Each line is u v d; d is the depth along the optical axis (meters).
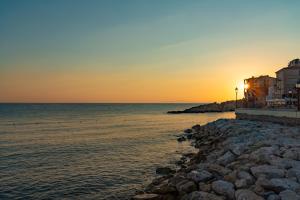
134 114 157.12
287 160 18.33
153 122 96.38
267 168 17.17
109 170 29.16
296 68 65.94
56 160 34.09
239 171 17.77
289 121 39.94
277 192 14.66
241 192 14.88
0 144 46.91
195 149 40.00
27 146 44.69
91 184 24.56
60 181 25.48
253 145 24.64
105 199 21.14
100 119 114.06
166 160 33.50
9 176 27.17
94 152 39.28
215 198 14.94
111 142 48.78
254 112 52.88
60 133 63.47
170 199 16.58
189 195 16.03
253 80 80.81
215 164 20.97
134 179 25.83
